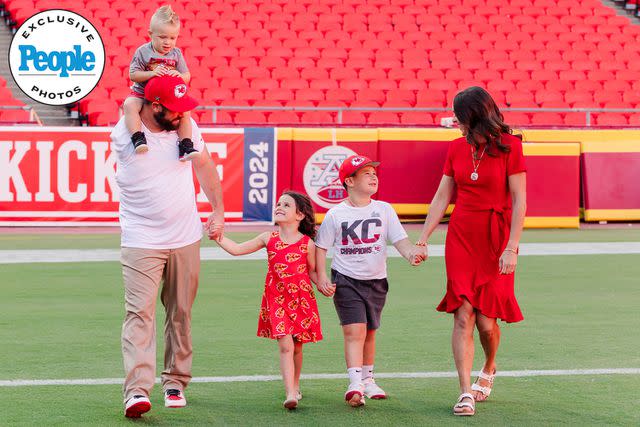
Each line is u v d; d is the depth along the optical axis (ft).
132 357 34.86
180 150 35.83
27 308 60.03
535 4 180.65
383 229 37.96
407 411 36.55
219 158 107.34
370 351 39.09
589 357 46.62
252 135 107.96
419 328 54.08
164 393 37.83
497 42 166.20
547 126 120.26
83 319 56.39
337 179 108.88
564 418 35.50
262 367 44.24
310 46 160.45
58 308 60.13
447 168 37.81
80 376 42.11
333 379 42.11
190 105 35.27
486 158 36.45
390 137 109.70
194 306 61.00
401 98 146.61
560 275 75.36
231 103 137.59
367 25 168.96
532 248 91.76
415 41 163.94
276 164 108.27
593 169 112.47
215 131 107.24
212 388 40.24
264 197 108.17
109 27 157.79
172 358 37.32
